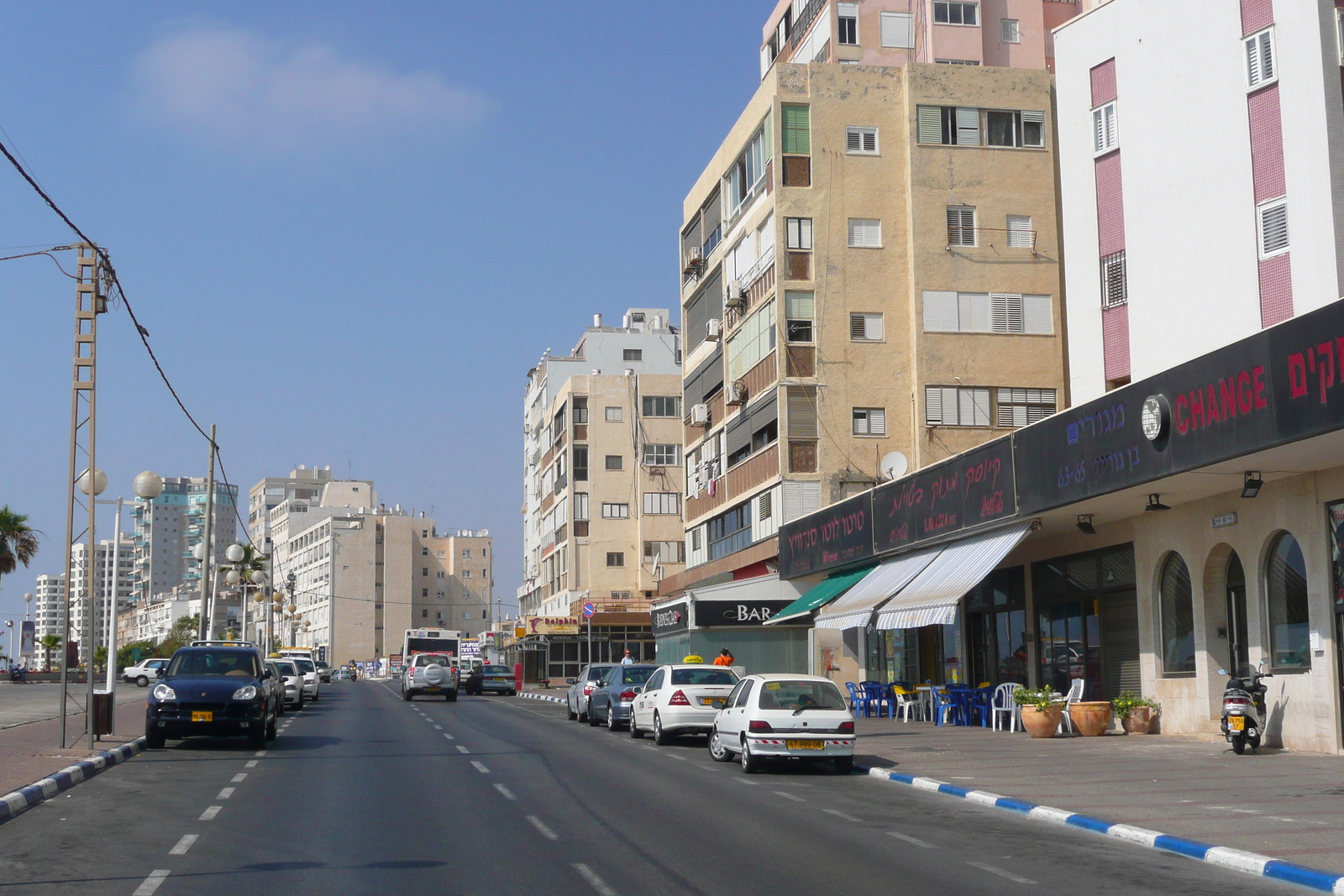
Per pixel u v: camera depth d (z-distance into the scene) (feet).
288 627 573.74
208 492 134.41
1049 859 37.88
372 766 68.18
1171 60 95.45
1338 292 82.38
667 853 38.32
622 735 100.89
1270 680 69.56
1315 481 65.31
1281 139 86.99
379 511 569.64
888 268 138.00
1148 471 68.28
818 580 134.21
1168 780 56.54
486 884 32.96
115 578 97.55
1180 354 93.45
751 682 69.26
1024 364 136.67
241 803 50.90
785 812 49.21
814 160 138.00
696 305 171.73
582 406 262.88
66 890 31.96
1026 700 86.53
